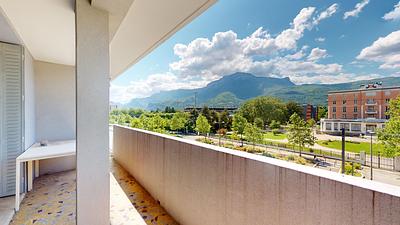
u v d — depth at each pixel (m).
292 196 1.19
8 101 2.91
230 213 1.61
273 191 1.29
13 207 2.65
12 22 2.42
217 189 1.75
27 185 3.25
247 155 1.54
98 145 2.03
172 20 2.56
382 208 0.86
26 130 3.20
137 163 3.71
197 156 2.02
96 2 1.88
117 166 4.71
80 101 1.92
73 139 4.41
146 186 3.28
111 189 3.36
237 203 1.55
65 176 4.05
